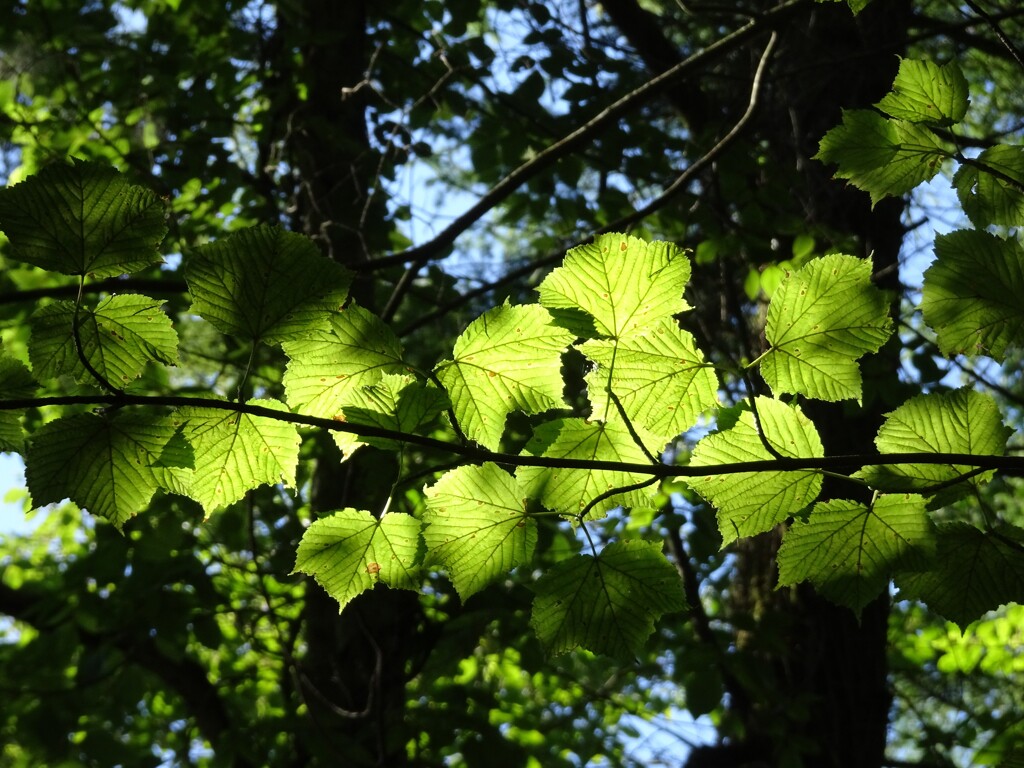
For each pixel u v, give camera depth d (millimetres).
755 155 4801
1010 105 5145
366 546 1141
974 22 2424
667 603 1110
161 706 5895
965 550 1146
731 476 1113
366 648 4047
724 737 4871
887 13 4277
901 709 5934
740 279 4852
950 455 1042
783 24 2762
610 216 4730
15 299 2711
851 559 1149
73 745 4219
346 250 4469
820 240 4230
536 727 4844
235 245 1006
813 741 3727
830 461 1054
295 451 1078
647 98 2793
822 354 1102
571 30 4832
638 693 5887
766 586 4184
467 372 1103
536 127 4773
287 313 1026
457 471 1114
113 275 998
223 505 1088
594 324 1079
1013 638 5461
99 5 5078
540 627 1129
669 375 1108
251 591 4719
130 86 4895
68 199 971
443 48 4691
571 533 4215
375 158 4715
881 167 1231
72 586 4266
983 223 1227
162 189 4629
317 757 3631
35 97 5090
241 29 5137
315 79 4812
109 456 1036
